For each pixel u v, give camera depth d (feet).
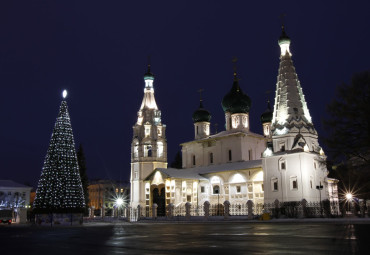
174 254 56.59
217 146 284.61
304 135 219.20
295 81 228.43
